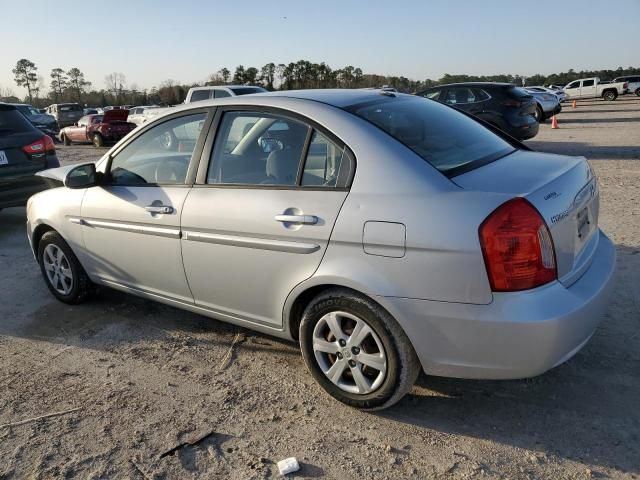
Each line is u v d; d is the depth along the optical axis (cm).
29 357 380
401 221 261
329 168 293
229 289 337
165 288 380
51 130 2683
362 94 343
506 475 249
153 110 2317
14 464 271
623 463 252
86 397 327
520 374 254
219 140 342
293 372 346
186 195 348
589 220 304
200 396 323
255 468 261
